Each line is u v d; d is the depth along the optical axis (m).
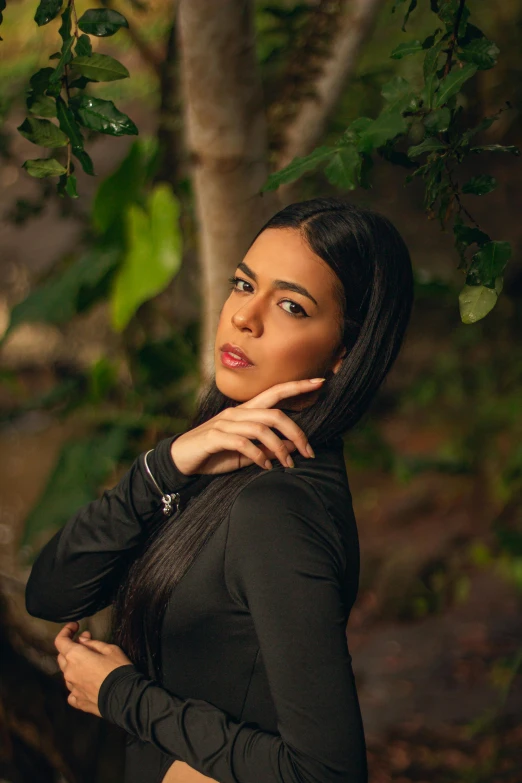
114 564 1.36
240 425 1.22
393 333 1.28
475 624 4.56
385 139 1.25
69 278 2.34
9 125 3.53
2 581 2.26
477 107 2.64
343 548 1.17
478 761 3.33
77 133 1.31
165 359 2.64
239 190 1.85
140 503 1.31
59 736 2.12
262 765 1.10
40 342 5.90
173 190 2.47
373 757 3.50
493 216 4.69
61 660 1.38
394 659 4.36
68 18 1.28
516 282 4.57
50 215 5.87
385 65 2.53
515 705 3.74
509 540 3.37
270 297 1.24
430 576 4.90
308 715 1.08
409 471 3.25
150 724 1.20
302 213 1.26
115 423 2.57
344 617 1.12
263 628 1.11
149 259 2.13
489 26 3.05
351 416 1.27
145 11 2.53
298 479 1.19
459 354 4.74
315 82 2.10
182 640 1.22
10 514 5.62
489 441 4.80
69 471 2.40
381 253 1.25
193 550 1.22
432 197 1.31
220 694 1.21
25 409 2.85
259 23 2.57
